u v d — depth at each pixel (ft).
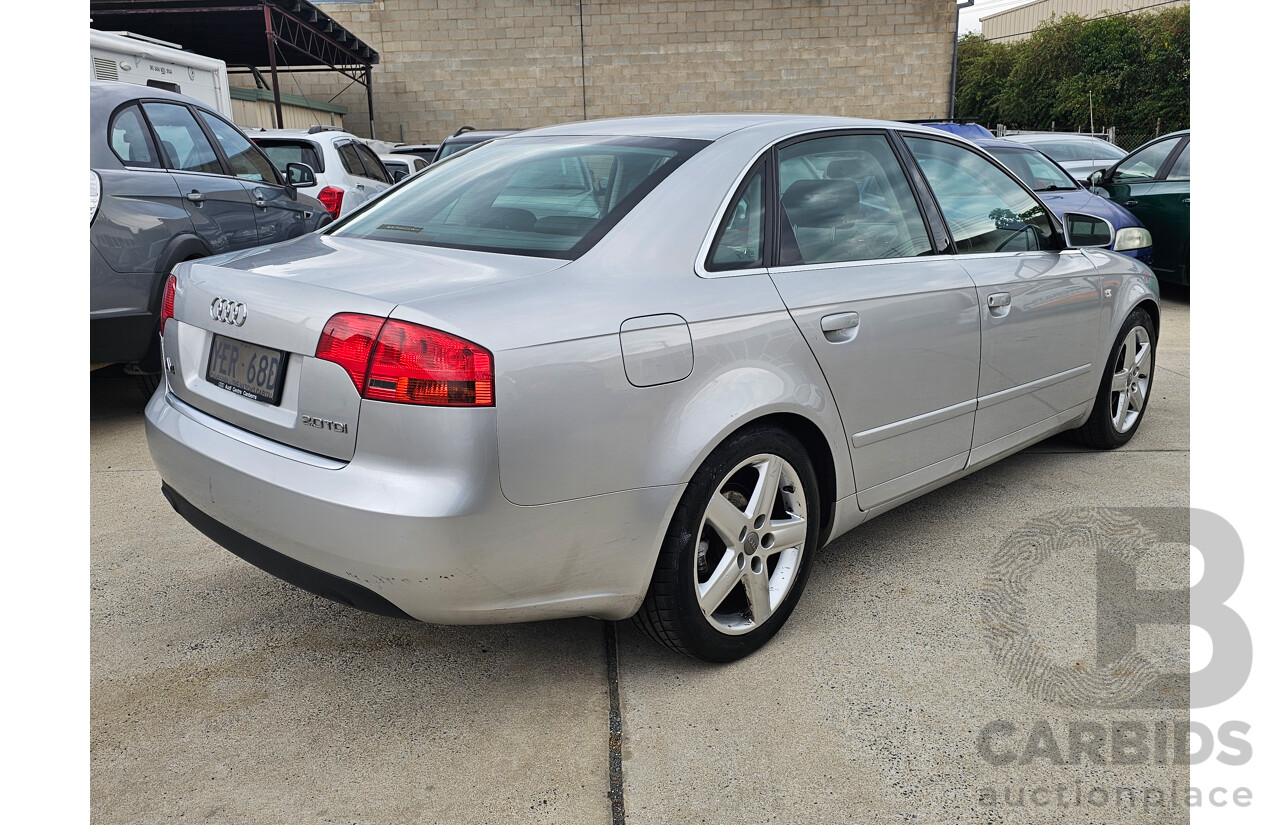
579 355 6.37
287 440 6.61
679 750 6.79
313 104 58.44
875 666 7.89
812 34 64.39
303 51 53.36
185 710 7.31
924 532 10.69
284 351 6.61
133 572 9.72
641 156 8.16
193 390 7.55
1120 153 35.65
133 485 12.24
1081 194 25.88
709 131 8.52
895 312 8.73
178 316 7.73
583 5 64.34
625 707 7.34
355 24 65.16
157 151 15.42
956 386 9.68
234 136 18.38
